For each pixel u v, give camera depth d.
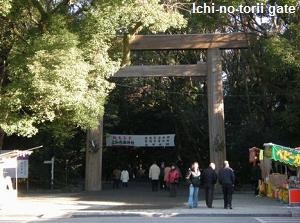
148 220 15.12
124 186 34.31
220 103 26.78
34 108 18.06
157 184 28.94
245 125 32.81
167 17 17.95
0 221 15.09
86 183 28.00
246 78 33.81
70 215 16.80
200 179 19.20
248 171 31.06
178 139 40.81
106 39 18.72
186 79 38.22
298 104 25.08
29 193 26.11
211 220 15.08
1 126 18.55
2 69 20.53
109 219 15.55
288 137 28.22
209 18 25.31
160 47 26.81
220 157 26.55
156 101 41.47
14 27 19.47
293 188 18.98
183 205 19.61
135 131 43.34
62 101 16.98
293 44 21.69
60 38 16.70
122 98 42.12
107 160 45.75
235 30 29.59
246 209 17.70
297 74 22.66
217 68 26.89
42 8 18.53
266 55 23.89
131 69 26.61
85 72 16.59
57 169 31.94
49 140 30.39
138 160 47.19
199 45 26.92
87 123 20.11
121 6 17.03
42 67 16.12
